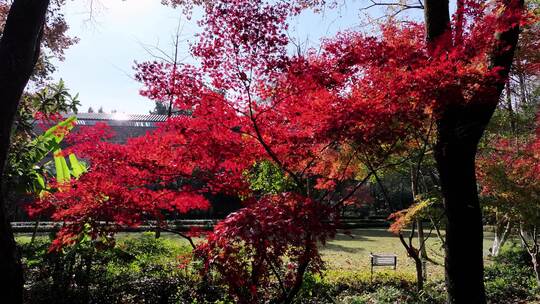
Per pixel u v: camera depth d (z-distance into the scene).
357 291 8.76
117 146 4.73
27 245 9.32
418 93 4.22
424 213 7.91
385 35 6.72
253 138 4.72
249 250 3.70
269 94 4.38
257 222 3.40
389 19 7.29
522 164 8.26
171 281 6.91
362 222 26.94
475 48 4.52
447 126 4.99
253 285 3.97
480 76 4.36
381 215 30.69
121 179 4.80
